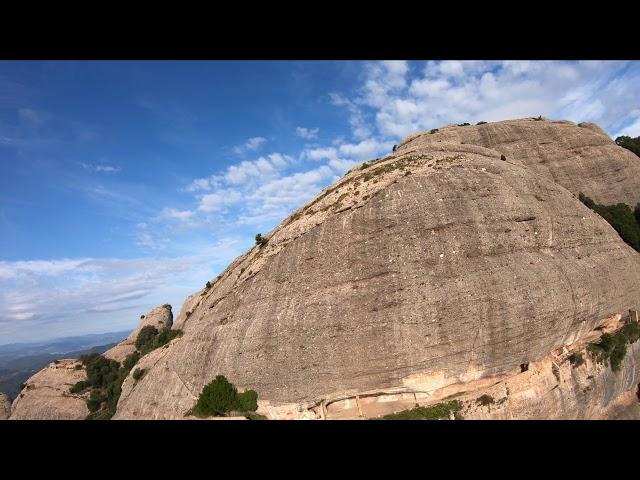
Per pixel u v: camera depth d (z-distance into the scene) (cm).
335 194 4344
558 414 3166
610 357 3659
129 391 5800
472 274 3238
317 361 3238
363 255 3469
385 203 3669
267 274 3925
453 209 3531
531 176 4206
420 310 3127
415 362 3062
